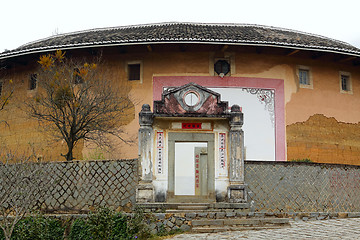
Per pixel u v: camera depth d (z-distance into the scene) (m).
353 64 19.59
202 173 17.92
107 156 17.12
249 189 12.32
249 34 17.98
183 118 12.49
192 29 18.75
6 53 18.00
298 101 18.33
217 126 12.63
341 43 20.67
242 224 11.22
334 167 13.30
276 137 17.64
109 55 18.47
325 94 18.88
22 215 11.63
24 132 19.00
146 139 12.27
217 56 18.05
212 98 12.54
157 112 12.37
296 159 17.36
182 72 17.89
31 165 12.62
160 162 12.32
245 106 17.69
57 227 11.76
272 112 17.88
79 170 12.37
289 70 18.48
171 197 12.18
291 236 9.98
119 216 11.21
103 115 16.42
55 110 15.46
